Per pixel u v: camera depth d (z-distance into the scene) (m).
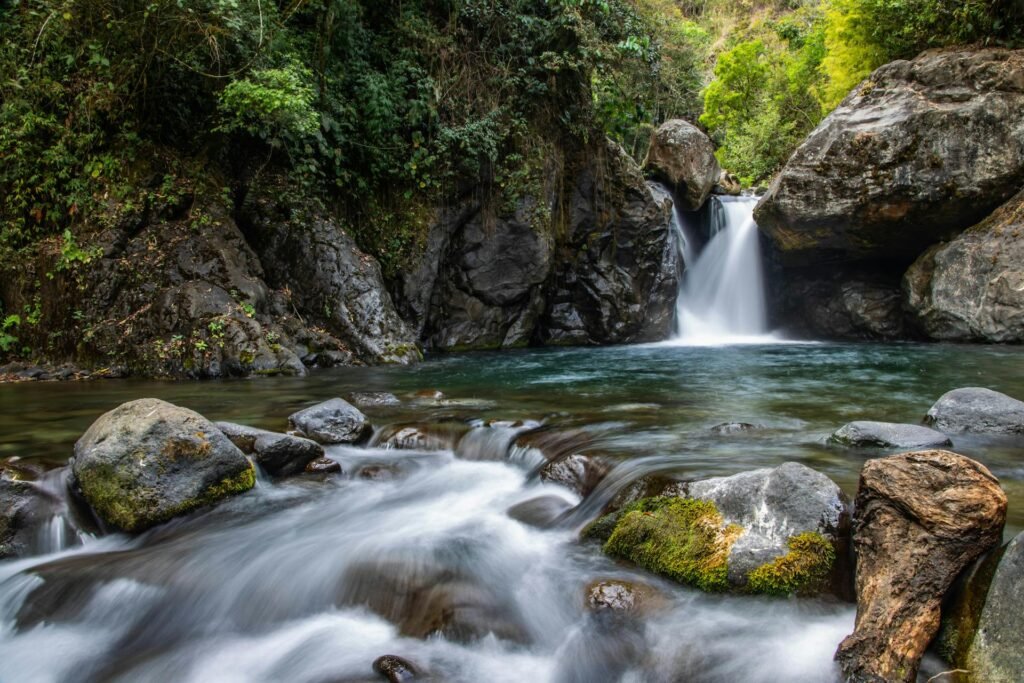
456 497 4.62
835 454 4.50
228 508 4.35
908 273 13.48
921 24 14.13
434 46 12.59
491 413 6.27
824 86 21.33
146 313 8.99
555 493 4.44
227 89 9.24
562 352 12.73
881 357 10.89
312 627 3.38
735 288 16.25
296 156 11.23
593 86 13.96
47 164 9.48
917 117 12.56
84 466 4.18
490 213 13.11
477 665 3.02
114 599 3.59
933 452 2.88
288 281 10.64
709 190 17.05
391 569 3.68
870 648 2.52
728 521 3.34
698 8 34.88
